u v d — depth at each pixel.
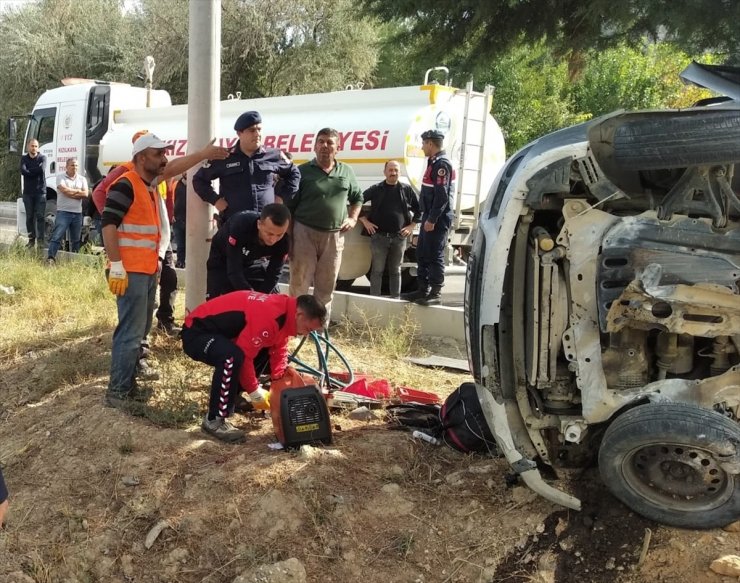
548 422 3.92
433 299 8.34
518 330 3.85
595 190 3.57
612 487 3.68
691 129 3.31
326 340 5.78
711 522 3.56
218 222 6.34
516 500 4.09
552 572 3.71
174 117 12.78
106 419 5.00
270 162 6.03
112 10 30.11
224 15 25.47
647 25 9.38
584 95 24.91
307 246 6.55
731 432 3.34
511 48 10.67
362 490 4.25
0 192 29.66
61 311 7.99
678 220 3.47
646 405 3.51
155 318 7.30
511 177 3.86
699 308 3.49
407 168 9.41
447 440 4.76
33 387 6.03
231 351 4.61
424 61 11.27
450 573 3.82
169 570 3.90
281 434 4.60
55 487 4.54
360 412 5.23
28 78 29.41
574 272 3.65
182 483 4.34
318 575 3.82
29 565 4.05
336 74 26.12
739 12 7.95
